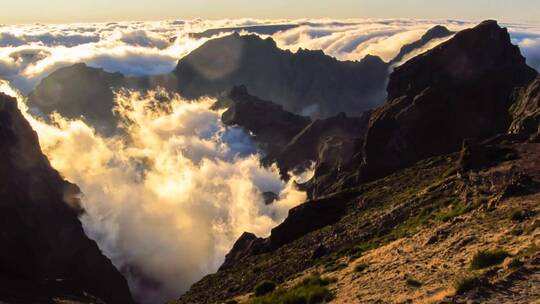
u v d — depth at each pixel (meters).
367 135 115.88
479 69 115.00
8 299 87.81
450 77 115.88
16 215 137.25
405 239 39.66
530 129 80.94
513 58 119.19
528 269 21.30
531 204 34.25
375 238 51.69
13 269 125.75
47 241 143.75
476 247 28.75
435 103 110.06
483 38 117.38
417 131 108.81
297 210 85.31
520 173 43.22
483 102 109.06
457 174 56.56
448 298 20.81
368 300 25.41
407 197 62.22
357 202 79.50
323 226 76.88
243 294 54.22
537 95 93.56
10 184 140.12
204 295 64.69
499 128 105.12
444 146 107.19
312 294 29.86
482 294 20.11
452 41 118.50
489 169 49.78
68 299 112.81
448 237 33.47
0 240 127.06
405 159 108.69
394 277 28.42
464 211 41.06
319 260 53.91
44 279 132.62
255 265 68.81
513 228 29.62
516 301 18.81
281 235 83.12
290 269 56.78
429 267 28.11
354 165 140.75
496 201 37.62
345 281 31.86
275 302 32.06
